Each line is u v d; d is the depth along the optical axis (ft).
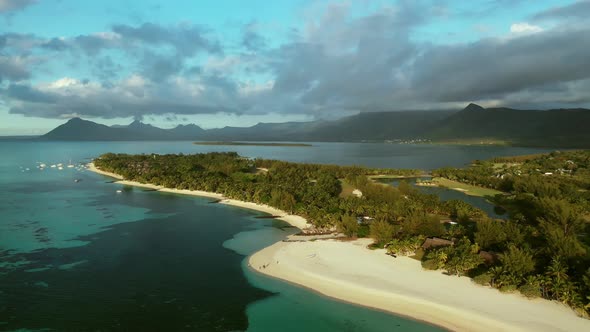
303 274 359.46
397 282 335.26
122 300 312.29
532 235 416.46
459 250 357.61
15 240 469.98
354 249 420.77
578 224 435.53
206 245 454.40
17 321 278.05
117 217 598.34
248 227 540.93
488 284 321.52
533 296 295.07
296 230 524.52
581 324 261.03
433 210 610.24
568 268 305.12
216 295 321.73
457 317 278.46
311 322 280.72
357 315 289.12
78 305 303.07
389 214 549.54
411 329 269.23
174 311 295.69
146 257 412.36
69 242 464.65
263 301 311.47
